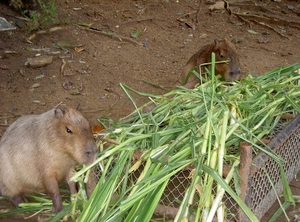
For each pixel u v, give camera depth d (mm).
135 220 1694
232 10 4441
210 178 1784
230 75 2707
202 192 1762
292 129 2070
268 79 2527
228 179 1777
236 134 1926
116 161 1920
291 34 4148
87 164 1880
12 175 2031
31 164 1984
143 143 1963
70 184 2027
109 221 1702
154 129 2043
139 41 3766
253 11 4520
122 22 3992
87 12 4031
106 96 2996
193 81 2873
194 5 4508
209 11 4414
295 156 2258
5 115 2754
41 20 3699
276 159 1889
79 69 3258
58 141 1910
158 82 3209
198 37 3959
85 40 3639
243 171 1772
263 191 1962
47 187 1978
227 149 1991
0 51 3314
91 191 1974
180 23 4148
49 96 2959
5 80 3080
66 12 3953
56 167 1965
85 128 1897
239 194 1770
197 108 2107
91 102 2922
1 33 3473
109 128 2100
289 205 2053
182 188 2090
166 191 2078
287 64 3559
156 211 1920
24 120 2076
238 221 1829
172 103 2207
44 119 1974
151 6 4359
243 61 3551
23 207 2031
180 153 1855
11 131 2074
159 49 3680
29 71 3189
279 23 4297
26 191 2084
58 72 3211
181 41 3854
